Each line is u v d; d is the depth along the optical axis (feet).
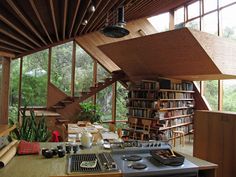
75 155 6.75
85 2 15.42
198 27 27.30
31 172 5.45
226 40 18.02
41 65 28.22
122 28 11.02
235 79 23.24
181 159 6.37
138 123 23.63
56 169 5.69
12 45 20.10
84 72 29.96
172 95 23.36
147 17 32.55
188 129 26.04
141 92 23.54
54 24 17.48
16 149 6.90
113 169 5.70
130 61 24.58
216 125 10.89
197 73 20.34
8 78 23.09
